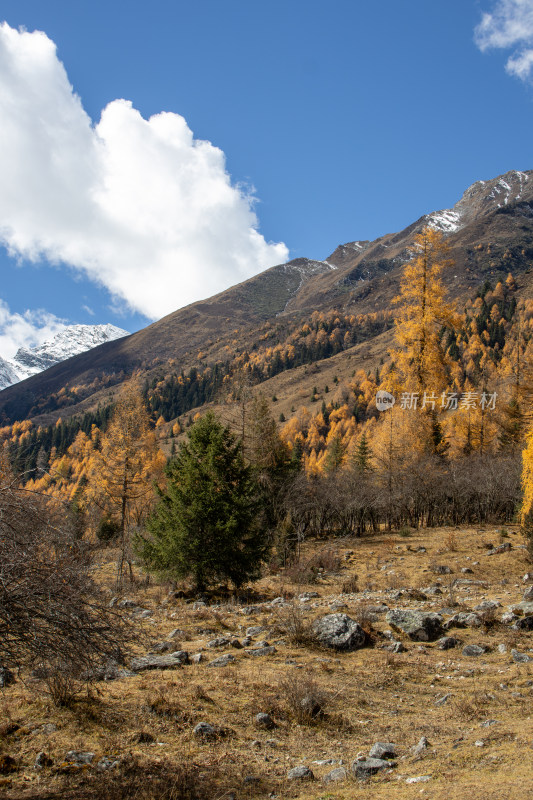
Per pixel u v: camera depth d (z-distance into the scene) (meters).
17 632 5.34
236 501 21.33
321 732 7.34
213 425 23.09
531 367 65.06
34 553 5.52
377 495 41.16
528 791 4.61
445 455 45.66
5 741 6.46
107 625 6.06
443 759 6.12
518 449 49.88
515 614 13.83
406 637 12.98
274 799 5.33
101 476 29.58
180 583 23.25
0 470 5.79
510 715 7.63
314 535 45.84
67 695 7.75
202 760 6.27
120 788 5.37
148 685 8.85
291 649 11.83
